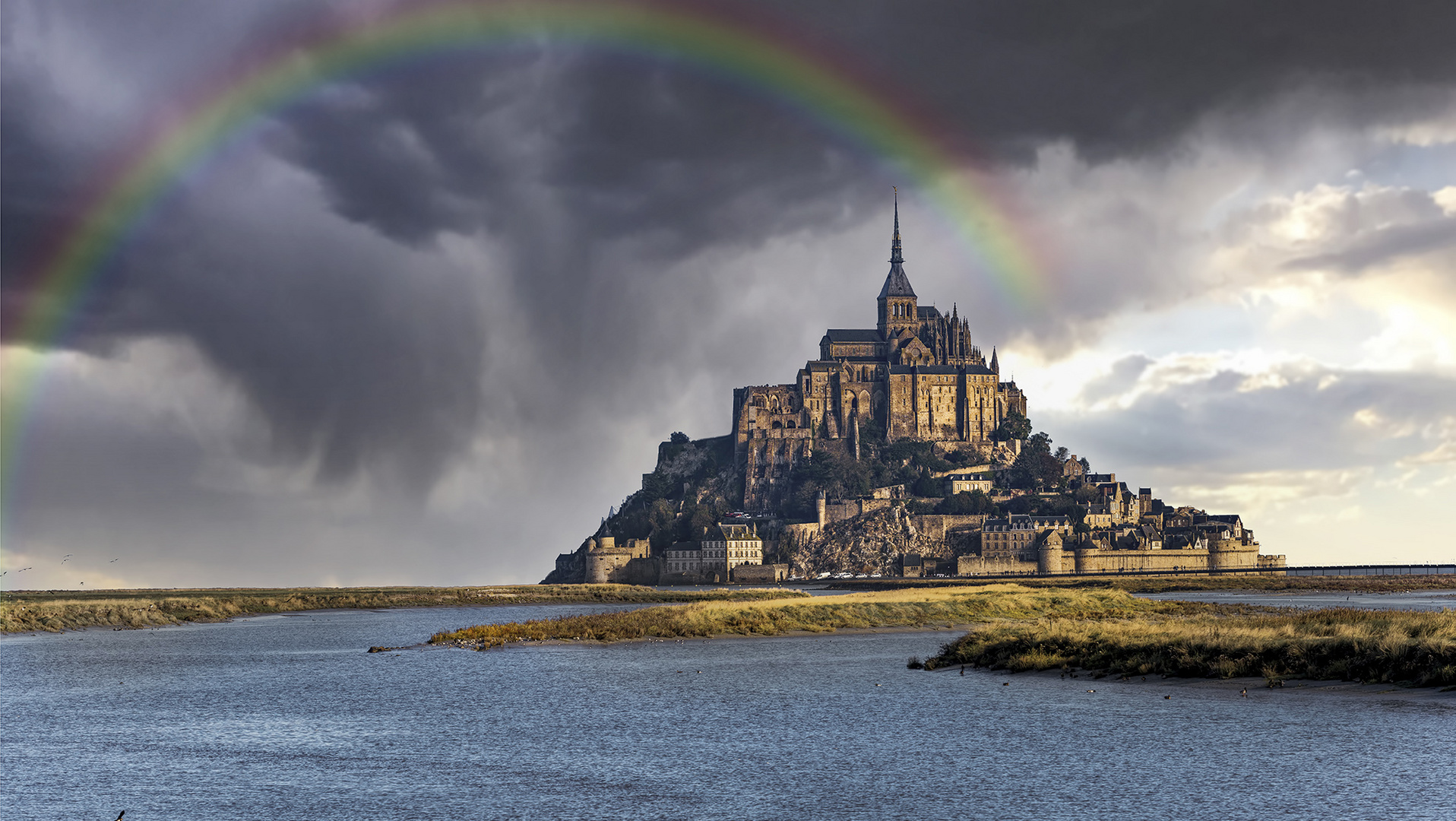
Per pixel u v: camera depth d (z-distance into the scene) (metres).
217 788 86.94
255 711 125.12
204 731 112.50
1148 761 86.75
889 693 127.25
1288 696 111.50
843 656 174.62
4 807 81.94
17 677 162.50
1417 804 72.62
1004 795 78.69
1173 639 140.75
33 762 97.44
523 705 125.31
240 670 169.00
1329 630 145.75
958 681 135.88
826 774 86.81
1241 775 81.12
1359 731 93.88
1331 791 76.19
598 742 102.12
